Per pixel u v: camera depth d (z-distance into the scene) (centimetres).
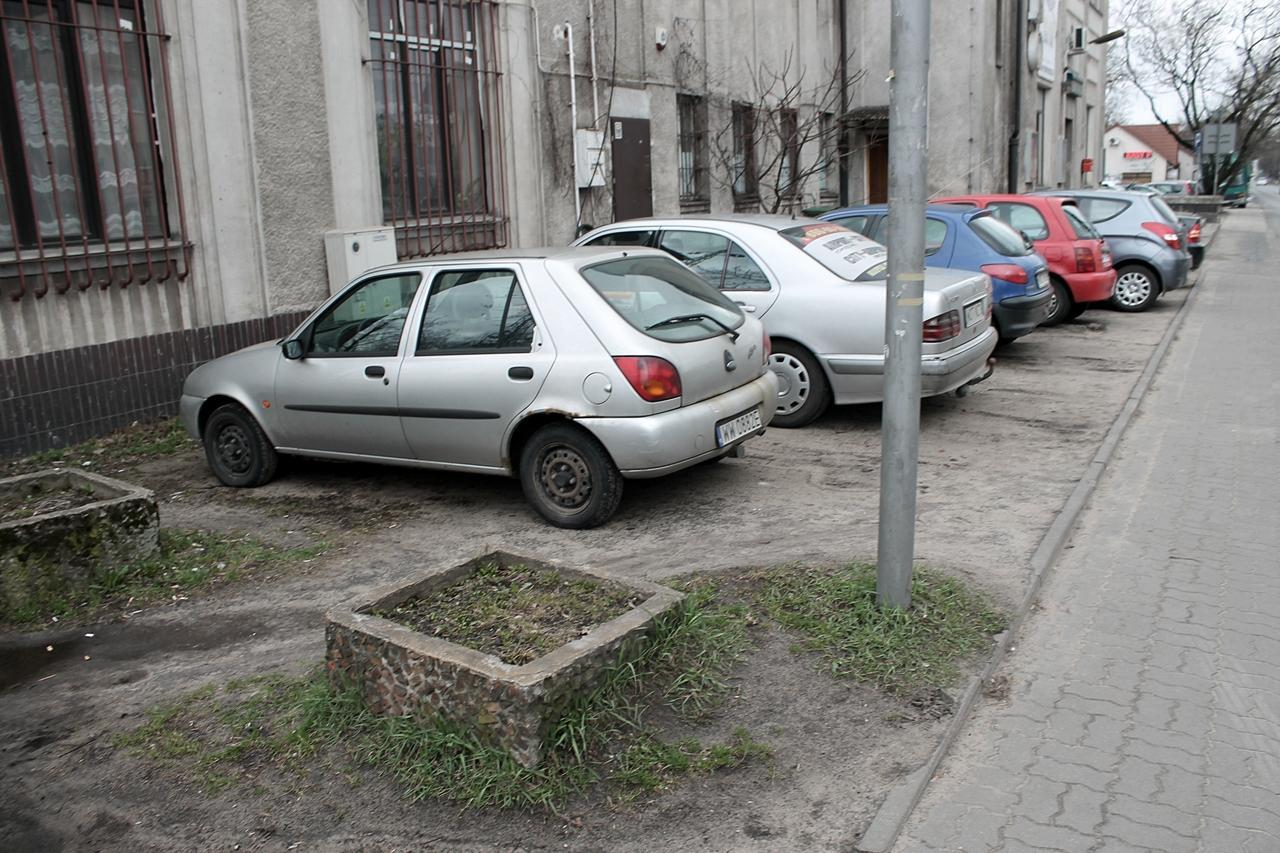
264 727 393
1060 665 439
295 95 978
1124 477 702
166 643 479
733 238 840
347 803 346
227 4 909
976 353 808
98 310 840
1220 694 412
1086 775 360
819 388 815
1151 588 515
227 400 728
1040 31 2862
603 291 605
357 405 662
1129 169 9325
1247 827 329
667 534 598
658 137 1538
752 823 333
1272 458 735
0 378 766
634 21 1461
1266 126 5350
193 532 616
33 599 511
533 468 617
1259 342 1215
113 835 337
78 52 816
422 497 691
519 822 334
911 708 398
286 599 526
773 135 1878
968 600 482
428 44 1139
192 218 902
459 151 1186
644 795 346
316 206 1008
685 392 591
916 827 334
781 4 1905
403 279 659
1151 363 1088
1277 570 534
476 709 350
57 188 807
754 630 459
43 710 421
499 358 611
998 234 1062
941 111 2362
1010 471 709
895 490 446
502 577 439
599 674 370
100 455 801
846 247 846
